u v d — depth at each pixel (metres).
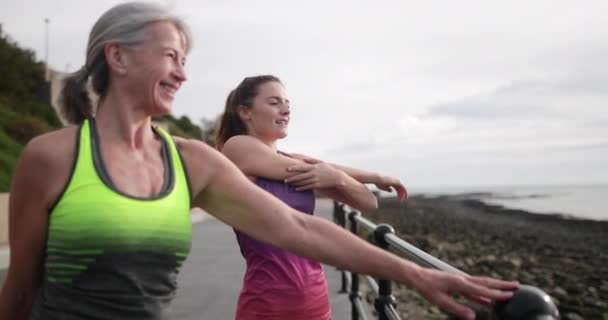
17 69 41.81
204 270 7.71
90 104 1.49
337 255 1.43
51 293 1.29
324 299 2.43
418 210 62.06
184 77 1.44
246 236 2.36
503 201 110.94
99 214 1.24
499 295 1.09
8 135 31.67
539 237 36.84
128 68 1.37
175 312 5.27
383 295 2.52
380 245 2.69
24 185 1.29
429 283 1.30
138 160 1.38
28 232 1.31
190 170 1.47
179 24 1.44
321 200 28.19
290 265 2.31
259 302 2.32
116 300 1.26
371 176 2.70
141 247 1.28
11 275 1.39
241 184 1.52
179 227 1.37
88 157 1.28
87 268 1.25
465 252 23.48
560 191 192.38
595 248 30.08
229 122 2.75
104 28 1.39
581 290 14.50
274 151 2.45
